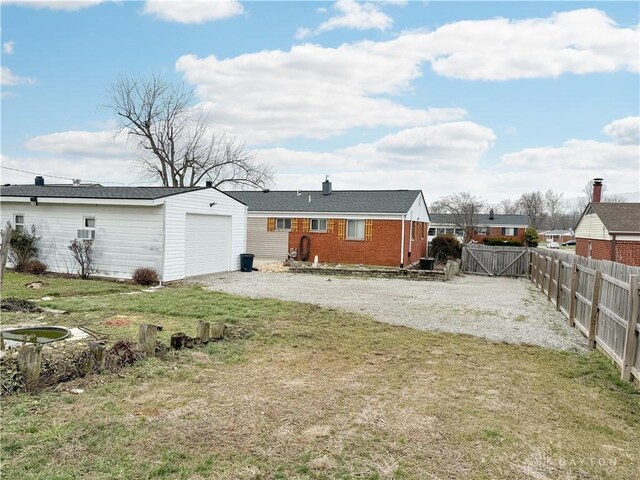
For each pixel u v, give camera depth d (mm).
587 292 7805
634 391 5043
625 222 20766
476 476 3137
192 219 14781
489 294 13148
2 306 8570
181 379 4930
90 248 13930
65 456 3176
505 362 6102
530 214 77312
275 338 6965
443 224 47781
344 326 8047
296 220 22859
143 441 3455
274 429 3768
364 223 21578
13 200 14703
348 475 3080
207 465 3137
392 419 4055
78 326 7258
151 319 8016
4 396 4164
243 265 17359
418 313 9594
